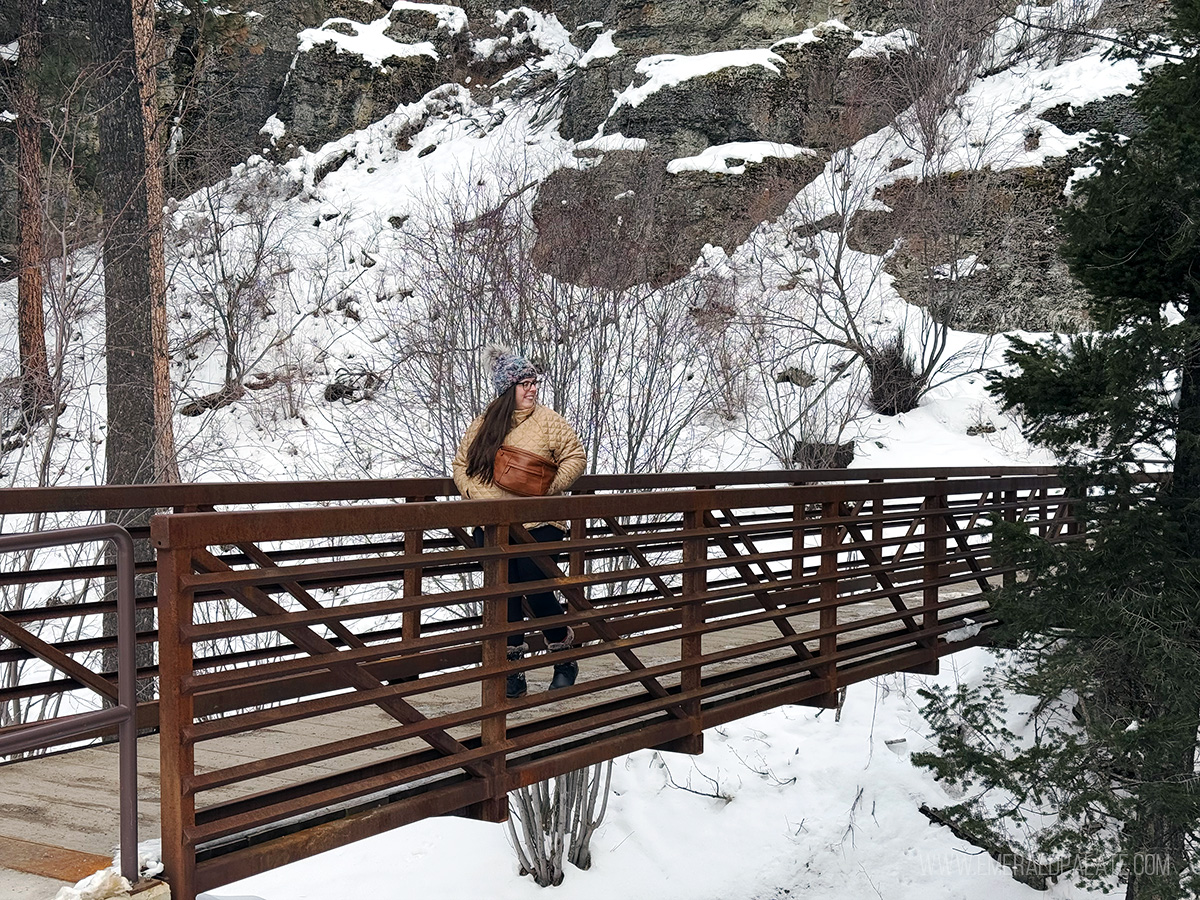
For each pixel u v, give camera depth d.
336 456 15.52
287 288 21.73
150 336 11.87
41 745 2.67
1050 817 9.57
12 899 2.77
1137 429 7.37
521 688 5.34
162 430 12.34
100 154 12.19
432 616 11.46
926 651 7.29
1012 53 24.36
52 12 17.16
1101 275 7.56
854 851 9.77
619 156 20.78
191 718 2.91
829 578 6.08
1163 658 6.98
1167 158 7.18
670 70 23.92
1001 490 8.36
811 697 6.21
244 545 4.32
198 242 21.30
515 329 13.03
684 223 20.84
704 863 9.73
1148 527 7.37
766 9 24.38
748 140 23.05
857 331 18.89
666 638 4.85
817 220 21.55
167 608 2.86
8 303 15.58
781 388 18.17
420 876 9.30
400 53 28.64
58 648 4.74
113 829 3.41
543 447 5.07
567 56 28.83
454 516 3.75
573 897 9.20
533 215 15.33
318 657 3.26
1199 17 7.47
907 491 6.94
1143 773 7.19
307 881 9.17
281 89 28.39
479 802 4.11
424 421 13.20
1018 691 8.05
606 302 13.69
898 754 10.77
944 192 20.86
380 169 27.16
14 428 11.63
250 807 3.19
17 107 15.27
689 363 14.30
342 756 4.46
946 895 9.19
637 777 10.69
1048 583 7.66
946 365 19.48
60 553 11.41
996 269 20.61
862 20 24.28
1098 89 22.00
